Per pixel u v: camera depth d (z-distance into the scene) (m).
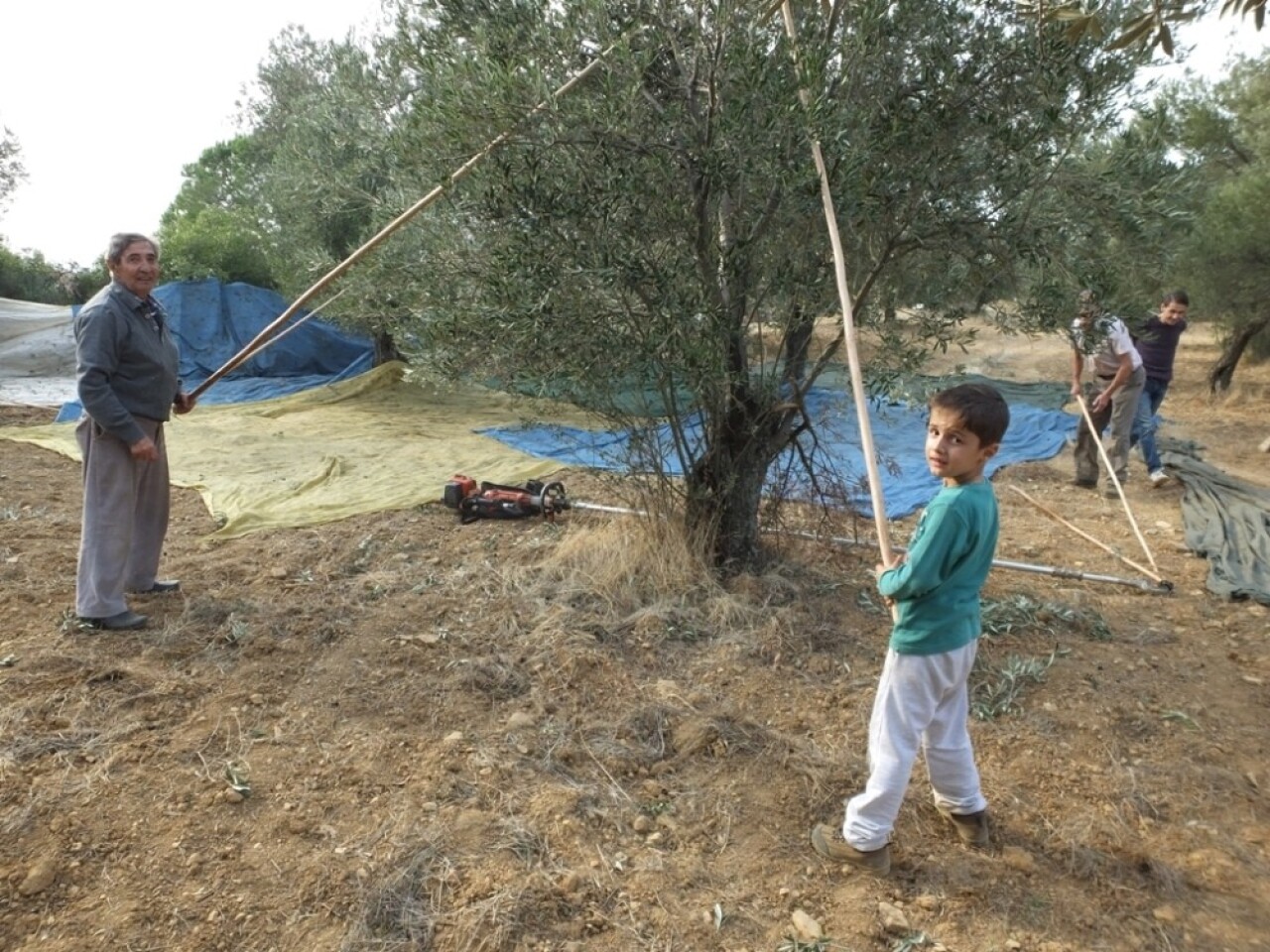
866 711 3.69
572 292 3.89
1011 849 2.88
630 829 2.95
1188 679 4.06
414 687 3.79
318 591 4.87
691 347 3.97
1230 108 13.34
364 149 5.57
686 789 3.17
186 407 4.81
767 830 2.95
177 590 4.77
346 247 10.66
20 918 2.48
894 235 4.29
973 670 4.03
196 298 14.20
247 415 10.74
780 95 3.64
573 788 3.10
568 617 4.45
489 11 4.10
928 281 4.60
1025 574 5.43
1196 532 6.26
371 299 5.28
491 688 3.80
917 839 2.92
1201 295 11.92
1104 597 5.08
